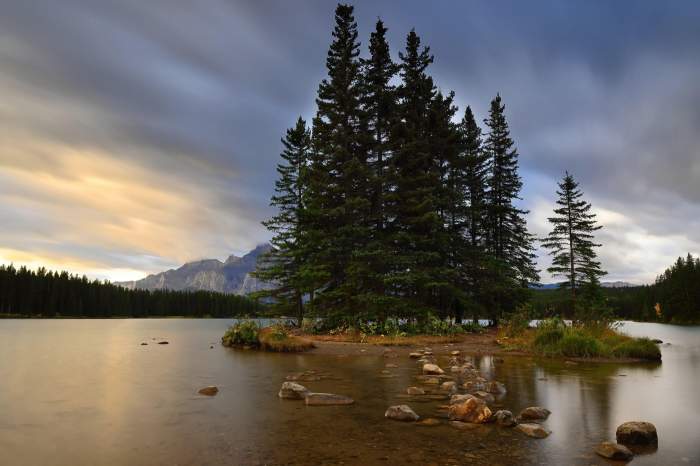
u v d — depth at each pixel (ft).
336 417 25.52
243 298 487.61
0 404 28.84
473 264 106.73
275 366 50.11
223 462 17.62
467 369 45.93
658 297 318.04
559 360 56.39
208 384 37.29
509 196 127.75
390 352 65.82
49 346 78.95
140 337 110.22
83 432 22.00
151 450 19.12
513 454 18.90
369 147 102.37
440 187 100.94
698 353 69.87
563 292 137.39
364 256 88.94
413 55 111.24
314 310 95.25
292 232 105.81
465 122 132.05
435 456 18.58
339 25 106.63
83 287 397.80
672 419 25.35
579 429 23.17
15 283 354.13
